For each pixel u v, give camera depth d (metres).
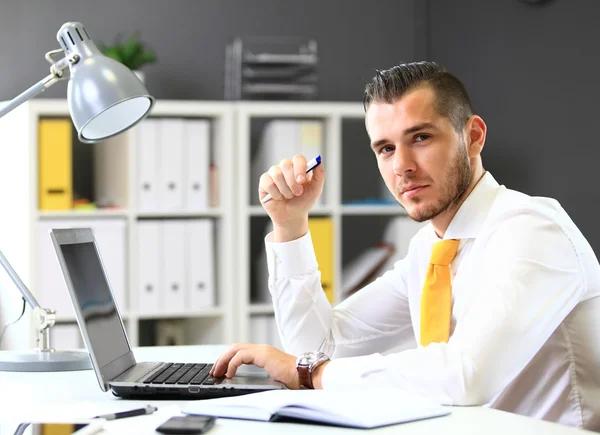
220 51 3.85
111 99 1.74
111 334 1.46
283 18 3.92
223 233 3.54
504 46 3.36
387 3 4.02
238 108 3.54
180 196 3.50
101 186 3.68
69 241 1.39
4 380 1.53
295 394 1.10
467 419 1.07
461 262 1.53
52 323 1.80
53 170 3.35
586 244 1.49
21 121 3.33
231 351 1.39
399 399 1.11
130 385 1.30
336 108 3.62
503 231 1.40
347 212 3.64
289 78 3.86
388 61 4.02
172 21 3.80
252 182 3.78
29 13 3.66
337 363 1.28
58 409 1.17
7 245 3.43
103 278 1.52
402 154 1.50
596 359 1.47
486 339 1.24
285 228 1.72
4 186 3.45
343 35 3.98
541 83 3.12
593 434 0.98
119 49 3.46
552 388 1.51
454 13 3.75
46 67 3.67
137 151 3.44
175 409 1.15
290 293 1.73
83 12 3.72
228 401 1.10
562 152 3.00
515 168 3.29
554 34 3.04
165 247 3.48
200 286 3.53
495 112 3.43
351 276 3.69
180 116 3.65
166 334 3.64
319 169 1.68
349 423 1.00
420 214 1.51
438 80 1.51
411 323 1.86
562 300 1.34
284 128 3.57
